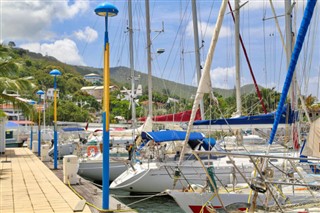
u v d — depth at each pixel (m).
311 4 5.31
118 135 20.64
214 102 11.52
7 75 21.70
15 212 8.37
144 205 12.79
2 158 21.89
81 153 19.20
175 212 11.87
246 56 19.08
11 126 39.62
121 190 13.98
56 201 9.52
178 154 13.65
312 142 7.06
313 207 7.17
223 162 13.02
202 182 12.36
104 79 8.21
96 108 81.12
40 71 99.00
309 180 8.90
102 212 8.20
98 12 7.96
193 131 14.01
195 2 18.34
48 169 16.55
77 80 106.00
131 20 23.95
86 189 11.27
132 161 14.22
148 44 19.80
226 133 17.14
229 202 9.20
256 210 6.91
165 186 12.85
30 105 23.48
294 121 11.20
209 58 7.59
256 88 18.92
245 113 18.31
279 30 11.98
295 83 11.24
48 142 30.02
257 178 6.37
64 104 60.69
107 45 8.10
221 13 7.46
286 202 7.71
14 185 12.14
